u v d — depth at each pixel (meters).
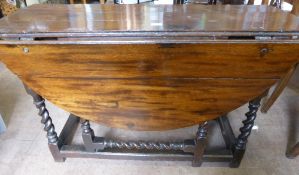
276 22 1.05
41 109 1.15
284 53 0.88
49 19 1.10
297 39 0.88
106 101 1.02
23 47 0.88
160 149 1.25
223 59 0.89
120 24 1.03
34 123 1.59
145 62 0.90
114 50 0.87
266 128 1.57
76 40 0.87
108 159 1.33
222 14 1.20
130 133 1.52
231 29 0.95
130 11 1.26
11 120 1.62
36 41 0.87
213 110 1.05
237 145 1.21
